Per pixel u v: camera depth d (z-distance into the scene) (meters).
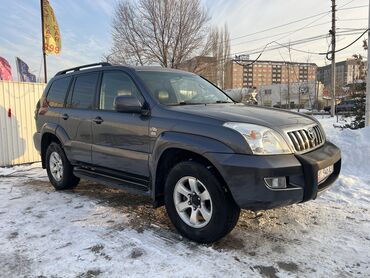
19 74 11.19
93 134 4.77
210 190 3.36
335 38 26.34
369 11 8.63
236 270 3.02
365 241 3.55
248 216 4.25
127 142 4.21
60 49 12.54
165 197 3.80
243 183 3.14
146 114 4.00
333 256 3.25
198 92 4.67
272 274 2.95
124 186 4.32
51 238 3.74
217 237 3.41
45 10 11.98
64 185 5.58
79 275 2.99
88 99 5.04
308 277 2.91
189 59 32.78
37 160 8.92
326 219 4.14
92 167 4.96
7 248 3.52
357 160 6.47
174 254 3.33
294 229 3.87
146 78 4.36
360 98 10.20
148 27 32.03
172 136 3.62
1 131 8.21
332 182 3.65
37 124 6.12
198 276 2.93
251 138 3.19
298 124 3.64
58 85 5.84
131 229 3.96
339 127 11.27
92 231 3.91
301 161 3.26
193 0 31.98
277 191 3.12
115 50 32.94
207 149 3.32
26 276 2.98
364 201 4.74
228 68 39.69
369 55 8.53
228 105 4.32
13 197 5.38
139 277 2.93
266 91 53.97
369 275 2.93
